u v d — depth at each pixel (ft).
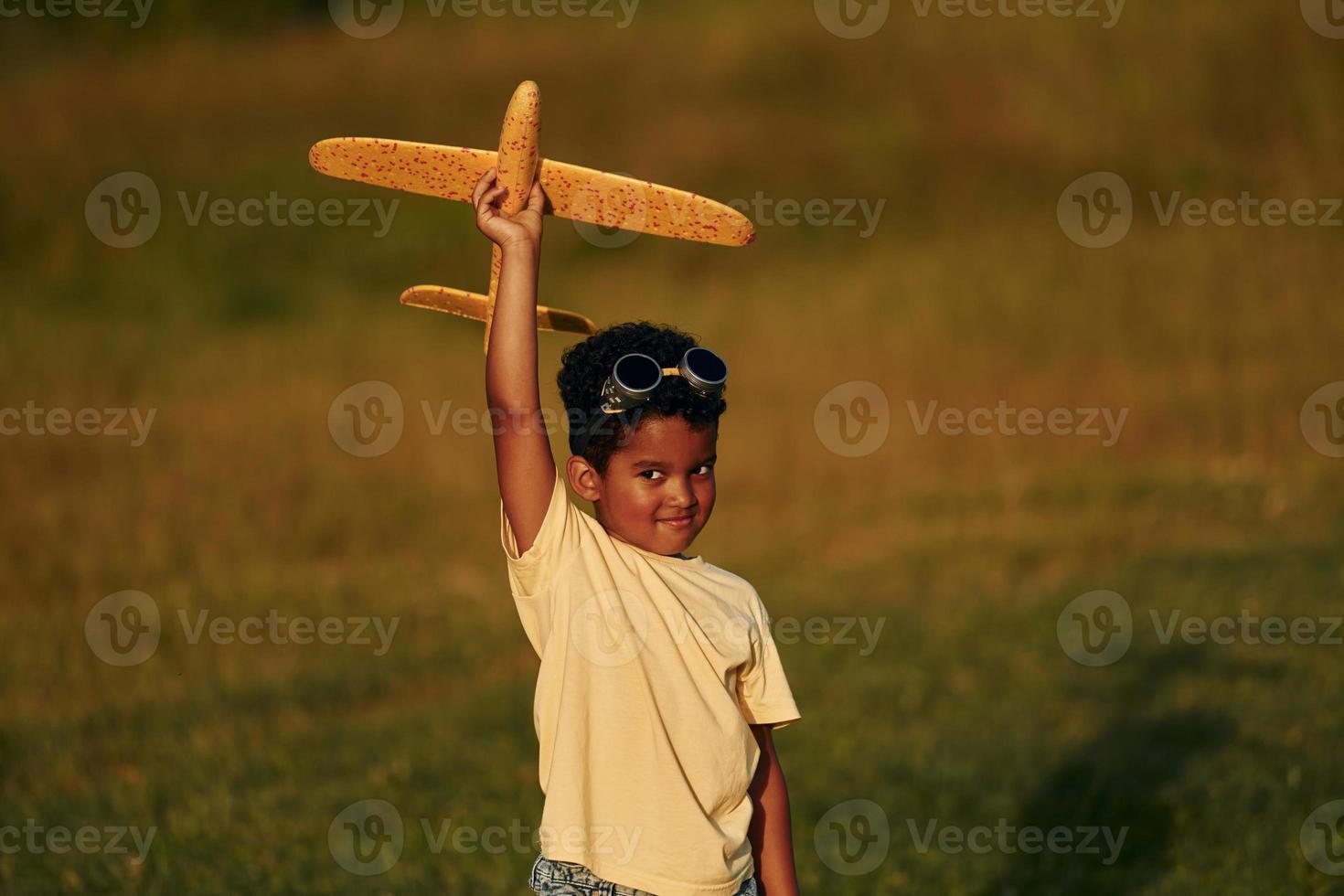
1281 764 38.88
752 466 85.25
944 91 162.30
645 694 16.44
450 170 16.97
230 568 70.38
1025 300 109.50
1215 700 45.98
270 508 77.46
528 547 16.83
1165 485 78.54
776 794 17.99
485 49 180.45
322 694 52.47
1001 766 41.57
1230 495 76.18
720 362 17.02
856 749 43.98
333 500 79.10
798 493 82.69
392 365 107.96
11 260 140.87
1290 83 144.46
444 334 122.31
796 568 69.82
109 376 103.19
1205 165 139.74
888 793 39.70
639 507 17.08
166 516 75.20
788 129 159.02
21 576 66.80
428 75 173.47
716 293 127.54
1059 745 42.98
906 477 84.23
